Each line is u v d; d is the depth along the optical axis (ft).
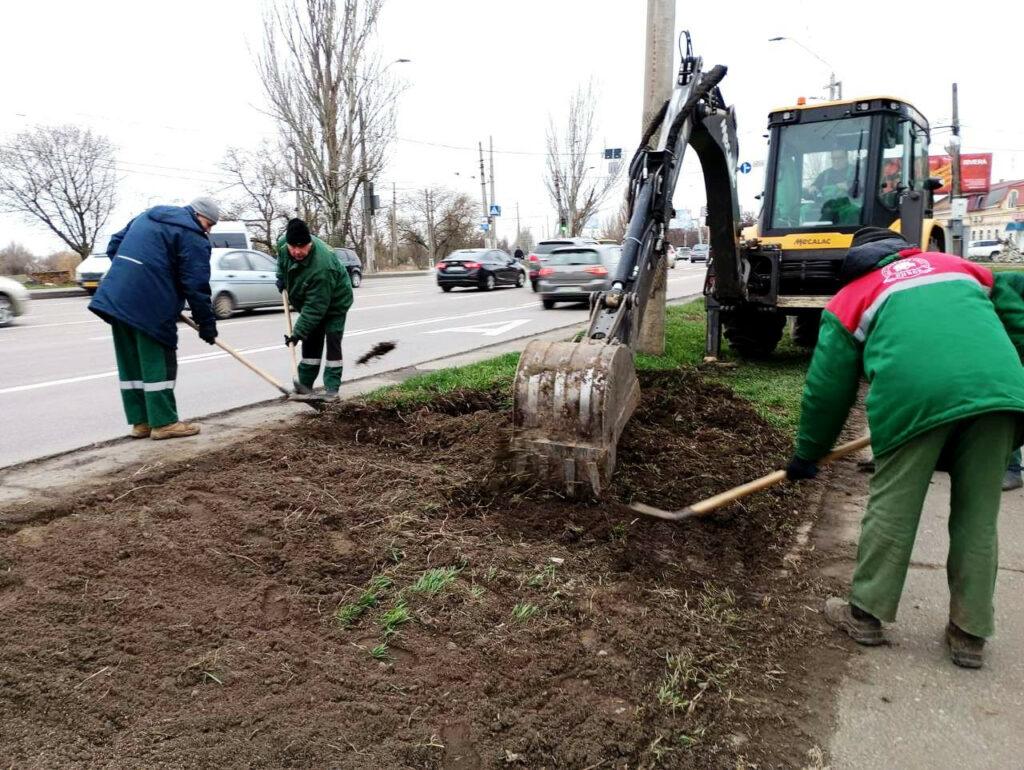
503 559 11.89
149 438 19.02
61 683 8.68
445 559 11.82
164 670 9.01
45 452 18.06
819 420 10.81
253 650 9.46
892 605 10.16
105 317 17.69
